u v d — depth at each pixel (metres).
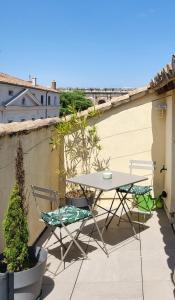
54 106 35.88
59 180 6.95
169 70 4.16
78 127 6.88
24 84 26.80
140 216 6.32
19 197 3.45
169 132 6.29
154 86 6.17
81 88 43.66
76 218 4.48
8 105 23.30
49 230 5.77
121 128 6.95
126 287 3.91
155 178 6.99
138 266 4.41
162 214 6.46
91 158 6.98
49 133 6.23
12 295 3.28
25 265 3.58
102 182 4.96
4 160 3.92
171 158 6.02
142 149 6.98
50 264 4.52
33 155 5.15
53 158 6.56
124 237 5.38
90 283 4.03
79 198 6.44
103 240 5.20
